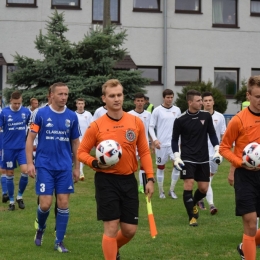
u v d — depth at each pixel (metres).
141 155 5.58
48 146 6.72
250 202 5.37
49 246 6.93
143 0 24.98
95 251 6.65
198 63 25.45
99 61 18.61
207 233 7.66
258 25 26.08
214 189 12.16
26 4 23.62
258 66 26.14
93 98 17.98
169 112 11.44
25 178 9.85
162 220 8.67
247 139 5.51
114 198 5.30
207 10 25.47
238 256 6.39
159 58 25.08
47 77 18.45
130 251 6.63
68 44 18.45
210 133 8.52
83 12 24.22
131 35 24.78
